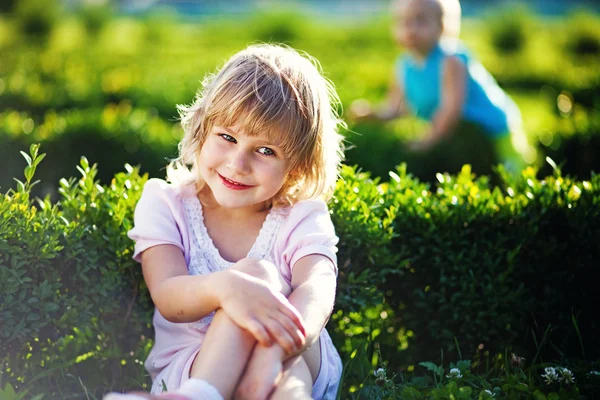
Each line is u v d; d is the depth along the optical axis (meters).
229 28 22.50
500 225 3.39
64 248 2.89
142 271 2.94
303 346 2.42
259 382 2.33
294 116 2.66
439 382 3.09
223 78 2.70
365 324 3.37
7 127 6.44
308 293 2.61
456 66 6.92
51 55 13.71
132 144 6.52
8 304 2.71
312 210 2.87
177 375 2.59
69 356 2.97
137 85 9.27
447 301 3.36
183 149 2.88
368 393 2.95
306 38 21.36
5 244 2.70
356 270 3.26
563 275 3.45
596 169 7.11
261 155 2.67
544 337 3.27
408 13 7.07
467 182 3.81
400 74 7.50
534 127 7.78
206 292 2.47
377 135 6.74
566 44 17.55
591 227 3.44
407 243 3.36
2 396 2.43
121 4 35.00
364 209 3.24
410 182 3.62
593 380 2.98
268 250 2.84
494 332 3.33
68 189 3.20
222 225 2.89
